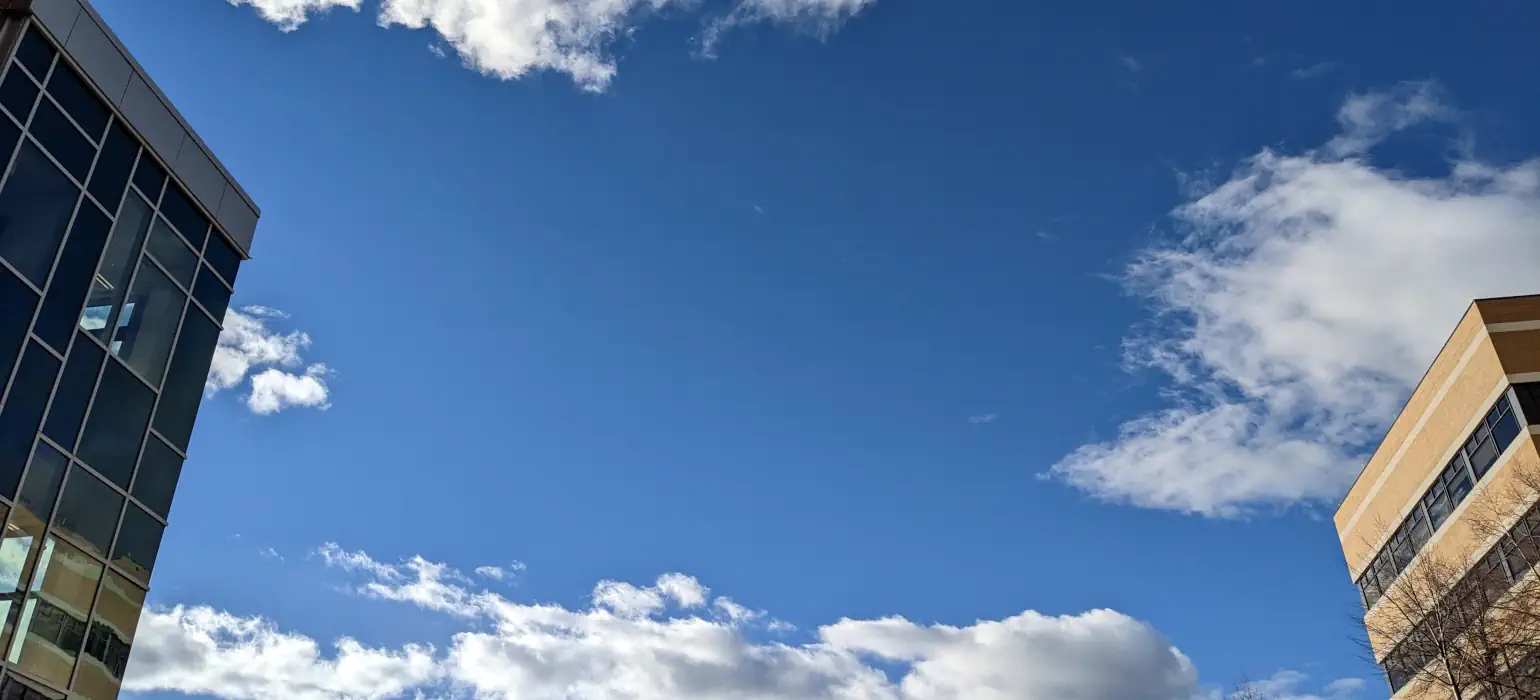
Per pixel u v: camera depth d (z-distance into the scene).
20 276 25.75
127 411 28.92
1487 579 38.66
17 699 24.23
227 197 34.16
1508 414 40.22
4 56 26.12
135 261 29.88
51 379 26.30
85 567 26.78
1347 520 53.19
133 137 30.39
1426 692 39.66
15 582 24.50
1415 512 46.69
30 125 26.66
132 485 28.78
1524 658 34.09
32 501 25.27
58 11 27.77
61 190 27.42
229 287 34.12
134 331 29.53
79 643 26.34
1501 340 41.53
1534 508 37.66
